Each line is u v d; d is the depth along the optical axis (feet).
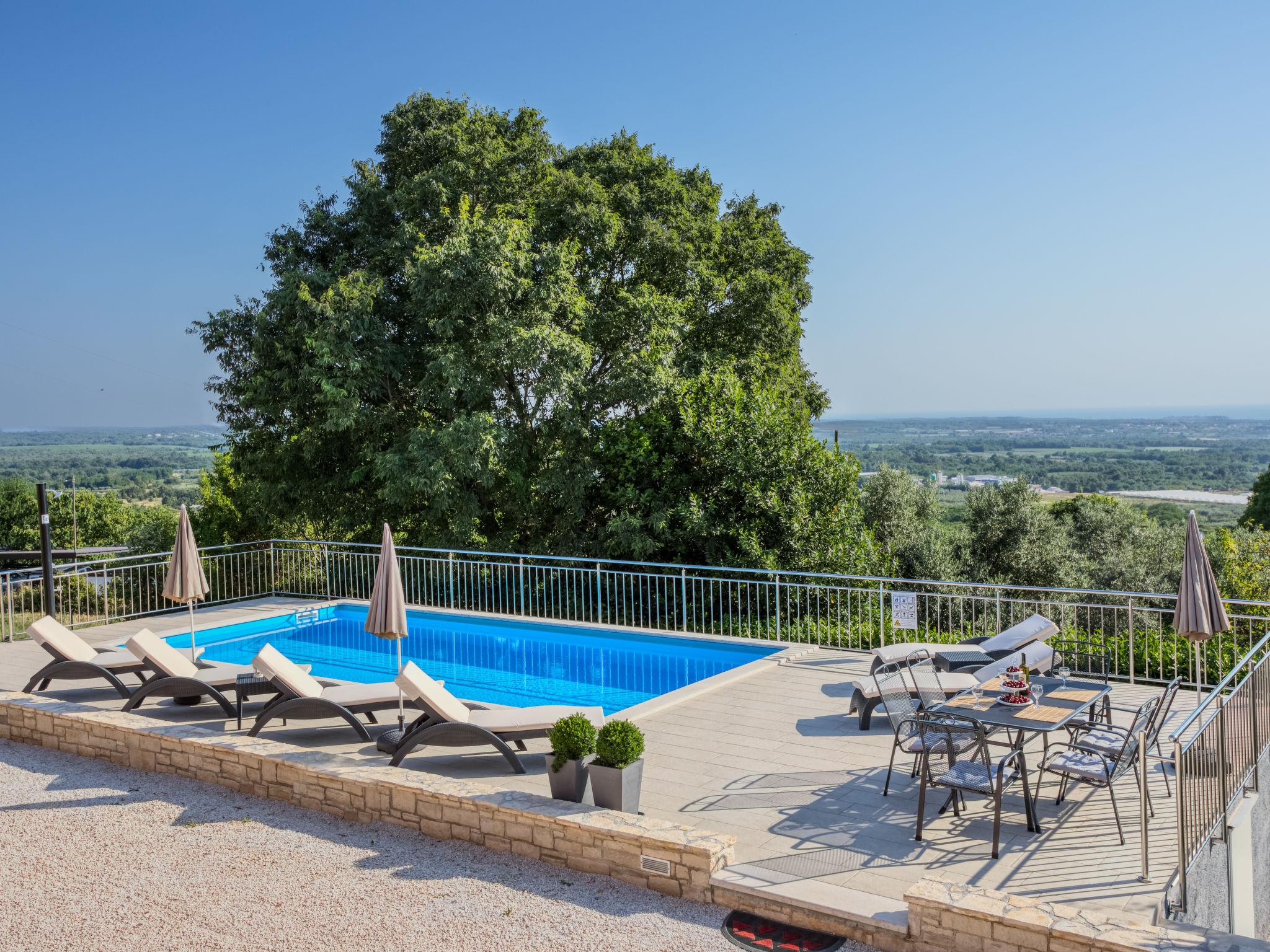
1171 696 18.85
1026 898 13.26
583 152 70.49
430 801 18.78
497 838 17.92
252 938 14.57
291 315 59.77
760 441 60.54
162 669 27.37
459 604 52.13
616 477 62.34
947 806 18.98
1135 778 20.43
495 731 22.20
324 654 40.47
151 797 21.62
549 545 64.39
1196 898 15.99
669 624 56.80
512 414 63.46
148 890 16.51
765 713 26.43
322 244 66.59
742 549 58.18
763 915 14.92
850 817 18.52
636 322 63.00
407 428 62.59
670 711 26.76
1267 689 22.88
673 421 62.49
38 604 51.98
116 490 175.22
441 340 59.88
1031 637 28.37
